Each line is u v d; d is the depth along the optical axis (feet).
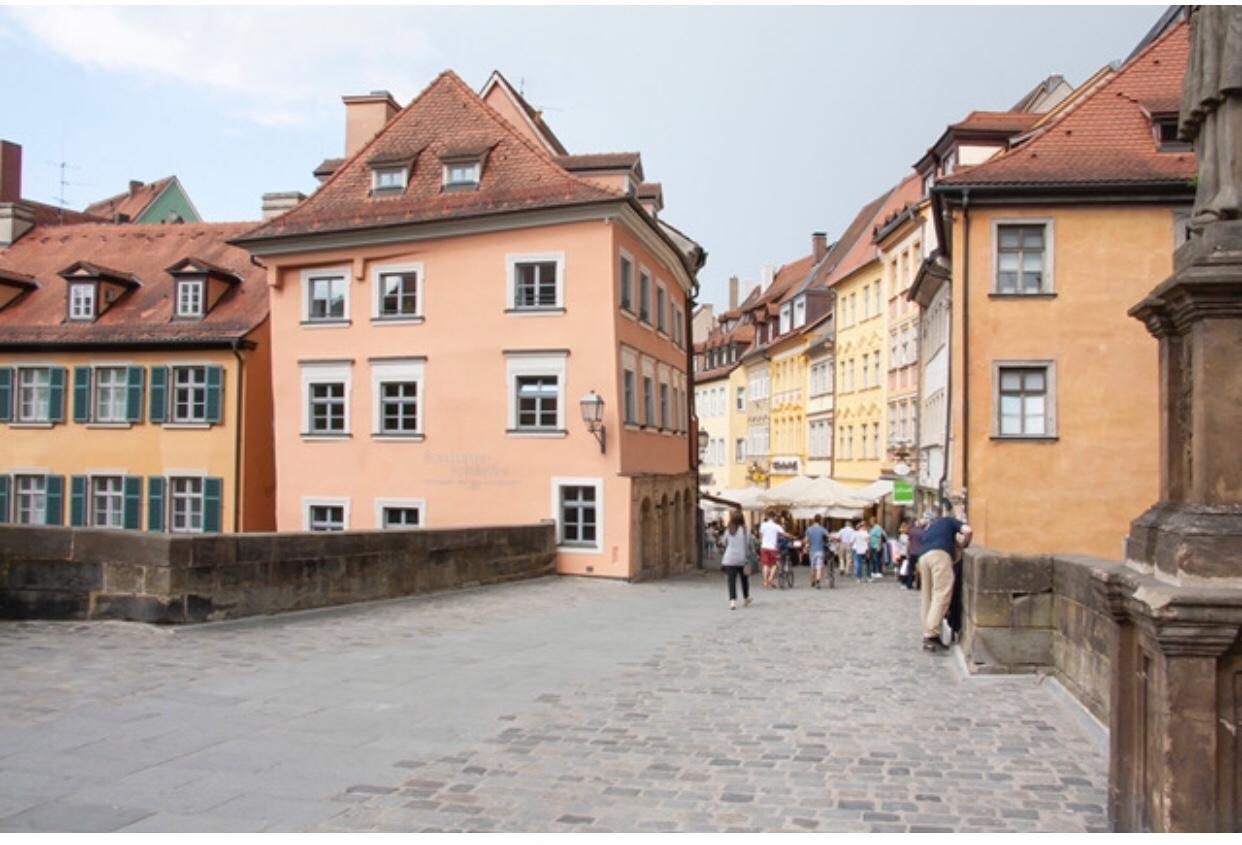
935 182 88.69
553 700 29.01
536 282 94.43
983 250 88.53
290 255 101.04
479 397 94.94
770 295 245.45
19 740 23.03
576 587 78.33
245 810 18.54
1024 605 32.48
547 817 18.30
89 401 117.70
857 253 177.78
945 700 29.25
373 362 98.37
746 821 18.11
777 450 224.53
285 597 46.60
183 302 117.91
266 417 116.88
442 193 98.07
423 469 96.48
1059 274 87.56
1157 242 86.89
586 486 91.86
